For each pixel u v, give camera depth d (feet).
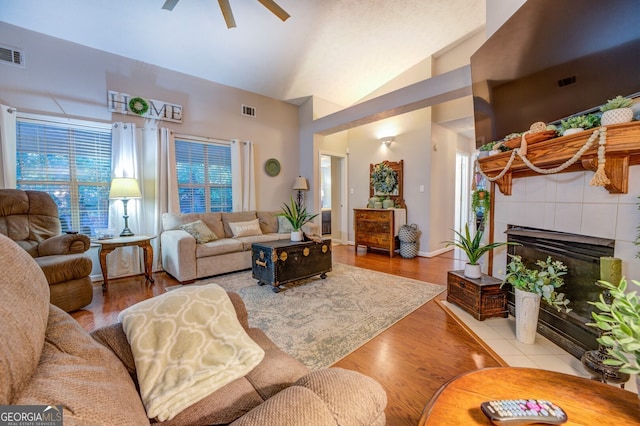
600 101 4.82
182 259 10.42
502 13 7.69
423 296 9.09
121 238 10.28
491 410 2.22
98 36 10.33
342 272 12.09
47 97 10.00
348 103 18.12
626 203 4.52
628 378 4.15
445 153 16.10
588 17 4.91
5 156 9.16
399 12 11.05
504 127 7.14
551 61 5.72
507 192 7.43
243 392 2.63
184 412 2.36
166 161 12.53
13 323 1.64
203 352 2.77
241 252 12.10
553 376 2.82
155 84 12.42
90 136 11.03
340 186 19.65
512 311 7.33
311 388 2.12
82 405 1.55
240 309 3.88
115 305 8.51
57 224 9.66
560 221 5.85
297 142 17.92
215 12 9.84
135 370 2.71
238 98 15.16
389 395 4.61
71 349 2.12
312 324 7.13
